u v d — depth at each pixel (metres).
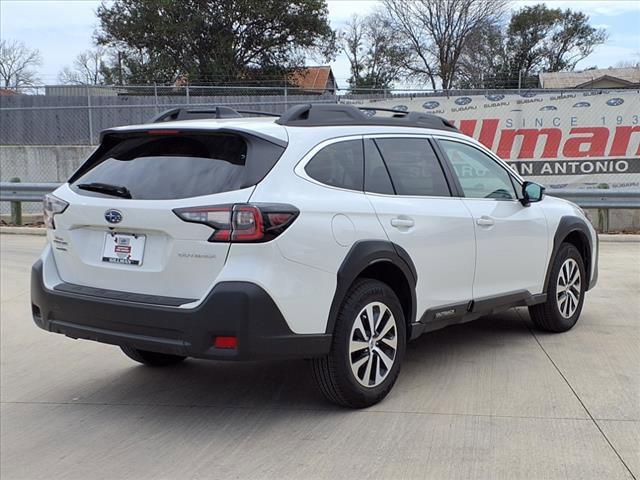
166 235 3.84
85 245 4.23
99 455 3.84
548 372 4.96
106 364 5.53
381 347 4.37
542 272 5.73
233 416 4.32
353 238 4.08
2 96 21.33
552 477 3.38
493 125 12.92
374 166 4.49
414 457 3.63
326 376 4.10
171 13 37.47
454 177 5.07
